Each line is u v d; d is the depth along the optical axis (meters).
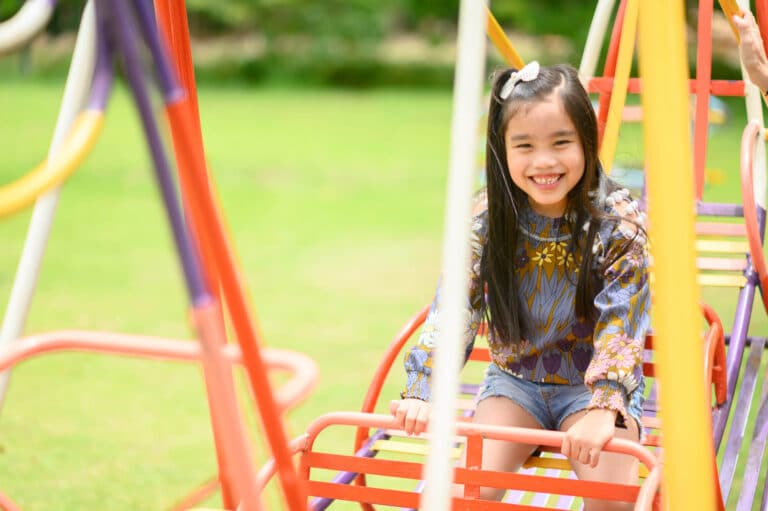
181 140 1.11
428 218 7.79
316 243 6.84
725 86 2.84
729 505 2.79
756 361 2.59
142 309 5.05
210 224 1.15
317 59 20.02
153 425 3.53
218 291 1.80
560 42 18.66
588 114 1.86
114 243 6.74
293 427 3.41
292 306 5.18
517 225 1.97
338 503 2.86
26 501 2.83
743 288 2.59
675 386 1.10
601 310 1.87
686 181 1.11
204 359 1.07
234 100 16.80
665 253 1.11
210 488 1.73
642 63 1.14
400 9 21.25
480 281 2.00
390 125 13.72
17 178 8.72
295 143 11.84
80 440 3.36
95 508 2.79
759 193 2.84
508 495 2.24
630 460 1.89
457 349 1.06
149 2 1.10
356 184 9.27
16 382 4.01
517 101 1.85
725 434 3.32
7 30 1.21
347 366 4.16
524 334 2.02
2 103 14.57
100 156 10.51
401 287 5.63
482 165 3.63
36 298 5.23
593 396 1.80
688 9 10.07
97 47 1.09
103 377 4.11
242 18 19.98
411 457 3.28
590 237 1.91
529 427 2.03
